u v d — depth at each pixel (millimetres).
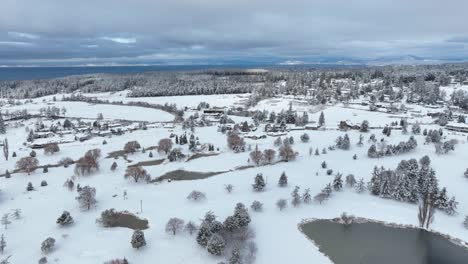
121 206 89188
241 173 113000
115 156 130875
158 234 76062
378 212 88000
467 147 133125
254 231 77562
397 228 81500
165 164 122750
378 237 77688
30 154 129000
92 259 67062
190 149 135625
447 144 126750
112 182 105688
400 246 74438
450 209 86000
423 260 69688
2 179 107250
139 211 86562
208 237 70312
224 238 72250
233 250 65438
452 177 105562
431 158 121938
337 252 71562
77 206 88938
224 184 104062
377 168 103250
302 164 120438
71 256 67938
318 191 98062
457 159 120375
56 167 118875
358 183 99000
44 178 108250
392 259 69812
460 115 188375
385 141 141875
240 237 72625
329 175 109875
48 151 131250
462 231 79438
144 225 80250
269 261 67688
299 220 83875
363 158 124875
